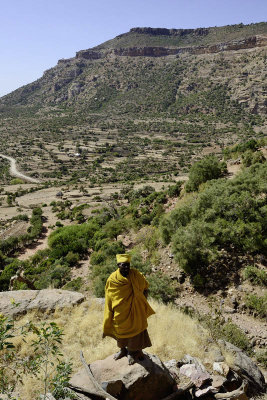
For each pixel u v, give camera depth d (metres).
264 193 16.27
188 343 5.83
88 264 27.73
